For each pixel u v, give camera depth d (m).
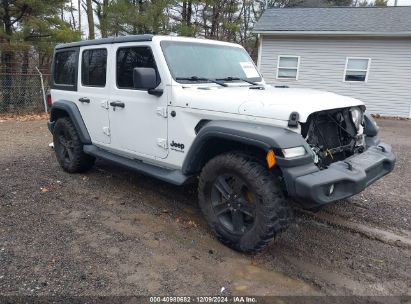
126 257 3.25
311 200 2.87
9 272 2.97
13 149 7.27
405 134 11.02
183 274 3.03
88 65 5.03
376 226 4.02
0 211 4.15
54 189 4.93
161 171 4.06
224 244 3.50
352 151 3.67
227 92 3.69
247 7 27.66
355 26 15.01
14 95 12.56
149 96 4.06
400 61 14.79
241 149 3.42
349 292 2.85
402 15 15.70
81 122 5.20
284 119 3.04
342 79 15.70
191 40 4.33
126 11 15.12
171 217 4.11
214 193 3.51
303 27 15.52
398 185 5.50
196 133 3.67
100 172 5.71
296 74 16.23
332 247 3.54
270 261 3.26
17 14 13.39
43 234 3.64
